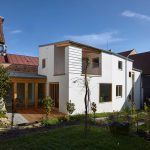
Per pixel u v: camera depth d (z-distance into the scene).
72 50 22.86
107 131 12.91
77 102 22.88
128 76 31.23
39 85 24.91
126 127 12.38
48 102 18.91
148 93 33.75
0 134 12.38
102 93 26.34
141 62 36.56
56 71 23.84
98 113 24.00
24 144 10.02
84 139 10.89
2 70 16.92
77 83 22.98
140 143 11.21
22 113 20.34
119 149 10.12
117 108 28.47
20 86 23.73
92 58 26.98
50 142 10.30
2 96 17.02
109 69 27.47
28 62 30.73
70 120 18.62
